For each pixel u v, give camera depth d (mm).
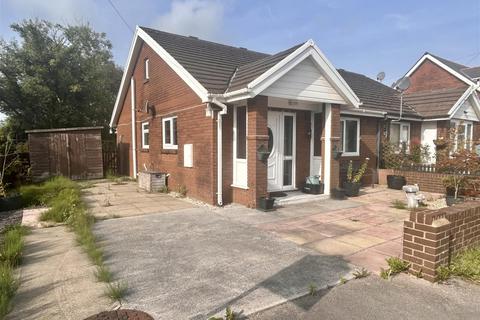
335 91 8836
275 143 9055
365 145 11984
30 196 8680
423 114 13594
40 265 4230
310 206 7992
